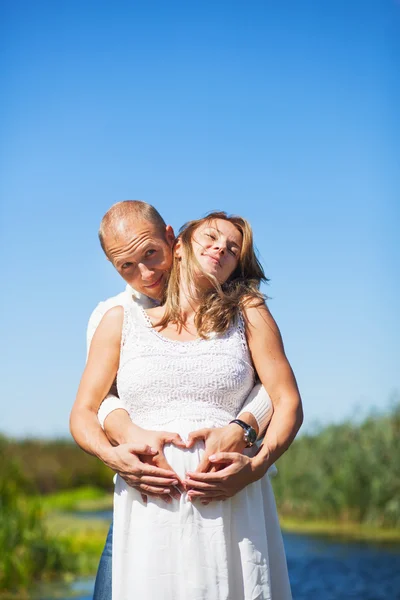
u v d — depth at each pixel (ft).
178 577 7.85
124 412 8.42
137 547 8.04
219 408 8.32
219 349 8.36
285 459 37.78
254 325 8.57
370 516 34.76
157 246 9.30
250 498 8.21
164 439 8.05
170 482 7.86
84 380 8.70
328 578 24.07
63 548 27.40
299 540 31.09
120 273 9.52
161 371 8.30
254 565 7.98
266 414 8.38
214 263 8.69
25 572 24.30
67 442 55.42
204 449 8.08
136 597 7.92
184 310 8.73
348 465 35.42
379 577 24.06
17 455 47.78
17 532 26.03
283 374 8.51
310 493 36.65
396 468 34.78
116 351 8.70
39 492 50.60
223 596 7.77
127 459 7.96
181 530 7.88
